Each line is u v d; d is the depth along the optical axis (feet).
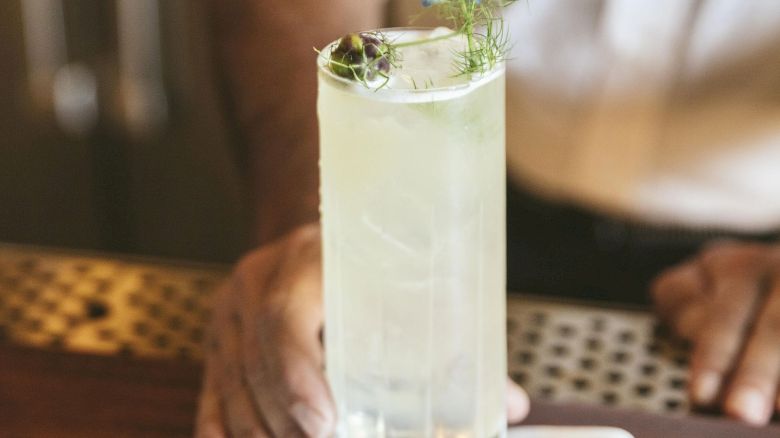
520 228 2.89
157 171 4.83
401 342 1.69
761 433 1.93
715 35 2.62
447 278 1.66
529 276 2.84
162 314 2.24
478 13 1.70
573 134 2.78
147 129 4.68
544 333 2.20
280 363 1.83
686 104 2.70
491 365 1.75
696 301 2.29
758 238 2.82
